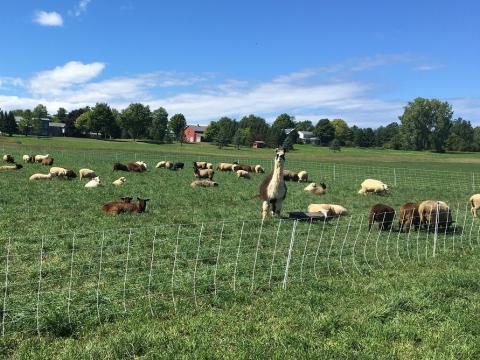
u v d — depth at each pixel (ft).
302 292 29.22
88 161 146.10
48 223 47.09
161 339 21.68
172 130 633.20
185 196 71.97
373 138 596.70
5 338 21.52
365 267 36.09
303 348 21.34
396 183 118.52
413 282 31.48
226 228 47.93
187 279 30.45
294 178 111.75
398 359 20.90
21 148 229.45
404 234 49.98
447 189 107.86
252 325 23.73
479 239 48.52
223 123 610.65
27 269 31.99
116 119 500.33
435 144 525.75
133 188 78.95
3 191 66.85
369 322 24.48
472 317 25.71
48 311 23.81
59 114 654.94
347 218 58.65
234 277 30.22
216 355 20.34
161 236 42.68
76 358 19.79
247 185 93.30
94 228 45.85
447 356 20.95
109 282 29.78
